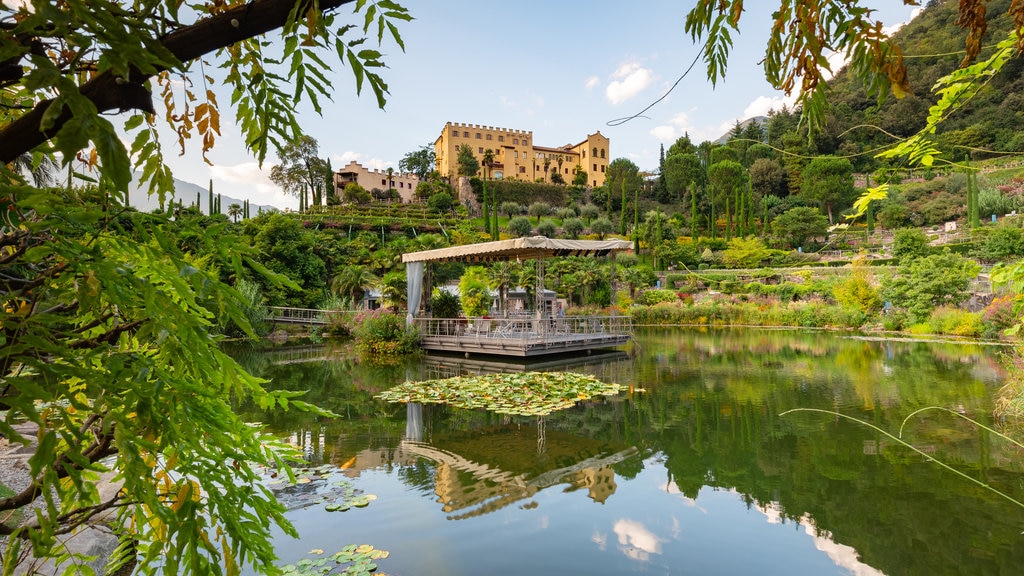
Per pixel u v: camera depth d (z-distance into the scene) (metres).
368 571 2.58
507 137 59.38
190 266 0.75
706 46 1.04
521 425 5.68
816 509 3.34
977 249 25.22
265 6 0.67
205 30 0.66
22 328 0.65
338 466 4.30
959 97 1.30
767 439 4.99
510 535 3.00
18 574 1.90
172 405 0.74
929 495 3.52
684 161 57.28
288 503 3.48
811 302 22.50
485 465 4.32
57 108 0.48
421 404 6.86
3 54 0.46
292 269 20.95
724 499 3.54
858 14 0.87
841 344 13.88
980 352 10.94
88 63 0.64
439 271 31.11
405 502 3.49
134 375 0.72
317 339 17.39
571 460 4.43
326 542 2.91
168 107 1.08
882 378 8.15
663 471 4.12
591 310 25.19
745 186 52.53
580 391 7.41
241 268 0.85
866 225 37.47
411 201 54.41
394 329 14.04
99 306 0.71
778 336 17.00
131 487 0.67
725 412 6.17
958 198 35.03
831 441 4.88
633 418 5.95
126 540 0.99
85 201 0.77
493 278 25.47
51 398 0.58
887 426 5.31
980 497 3.46
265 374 9.82
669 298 27.81
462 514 3.30
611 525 3.12
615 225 50.59
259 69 0.96
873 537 2.95
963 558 2.69
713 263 37.97
